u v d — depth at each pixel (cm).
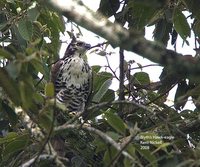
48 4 490
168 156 664
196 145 758
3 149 938
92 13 482
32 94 534
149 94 1056
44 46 1058
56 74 1338
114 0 928
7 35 1003
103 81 1202
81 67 1324
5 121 1004
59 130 665
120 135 718
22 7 992
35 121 641
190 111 936
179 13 866
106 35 474
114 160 644
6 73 553
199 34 917
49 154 690
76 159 964
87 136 959
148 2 589
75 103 1335
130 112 1012
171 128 827
